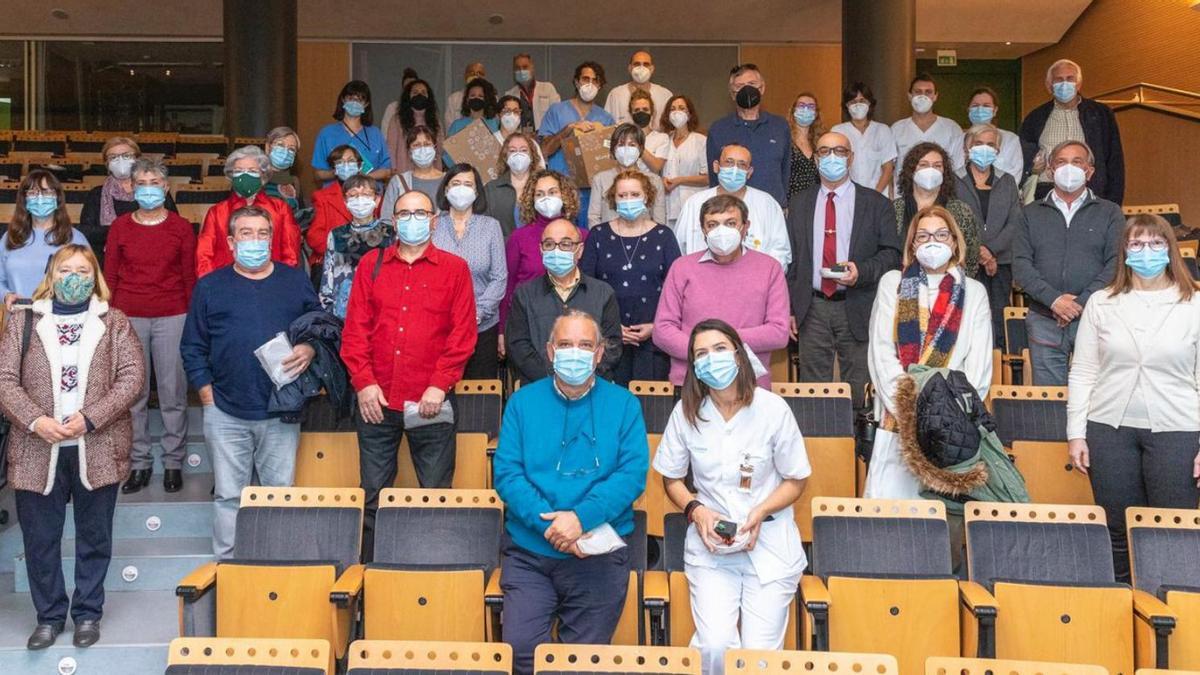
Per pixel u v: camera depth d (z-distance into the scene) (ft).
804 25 46.47
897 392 15.07
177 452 19.56
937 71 52.16
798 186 23.52
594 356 13.47
